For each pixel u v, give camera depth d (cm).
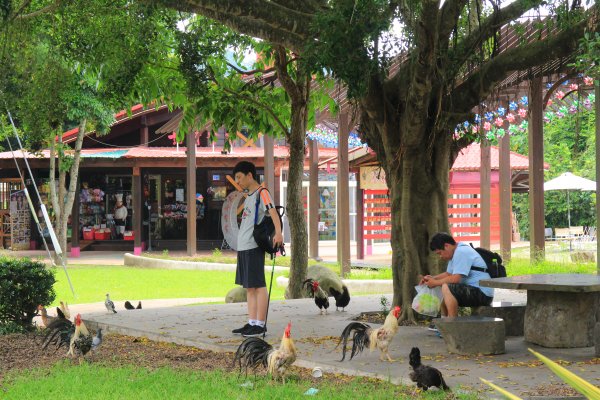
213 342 934
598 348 805
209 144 3491
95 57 1285
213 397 655
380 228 2980
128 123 3488
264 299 980
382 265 2538
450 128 1087
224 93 1503
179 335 992
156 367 816
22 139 3175
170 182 3512
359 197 2922
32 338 1045
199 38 1337
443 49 1010
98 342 860
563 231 3228
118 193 3562
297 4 1000
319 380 737
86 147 3516
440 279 913
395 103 1099
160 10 1259
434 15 905
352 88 867
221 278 2419
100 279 2345
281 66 1445
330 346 895
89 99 2552
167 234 3516
